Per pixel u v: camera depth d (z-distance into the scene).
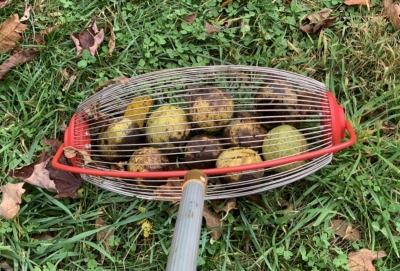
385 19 0.85
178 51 0.82
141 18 0.84
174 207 0.74
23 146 0.78
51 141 0.78
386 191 0.75
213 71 0.75
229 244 0.73
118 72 0.81
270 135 0.69
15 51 0.82
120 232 0.74
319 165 0.71
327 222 0.75
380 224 0.74
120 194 0.75
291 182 0.72
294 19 0.85
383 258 0.73
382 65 0.82
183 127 0.70
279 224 0.74
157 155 0.70
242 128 0.70
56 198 0.75
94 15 0.84
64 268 0.73
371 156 0.78
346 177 0.76
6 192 0.74
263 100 0.72
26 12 0.83
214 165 0.70
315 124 0.75
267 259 0.73
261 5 0.85
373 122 0.80
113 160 0.73
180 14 0.84
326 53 0.83
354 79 0.81
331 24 0.85
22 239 0.74
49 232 0.75
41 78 0.81
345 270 0.72
